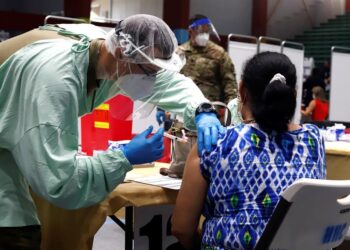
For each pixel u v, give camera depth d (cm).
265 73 150
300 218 138
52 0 1090
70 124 142
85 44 150
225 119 202
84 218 175
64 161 138
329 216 145
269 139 150
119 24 150
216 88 488
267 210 146
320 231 146
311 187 133
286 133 153
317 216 142
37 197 181
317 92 834
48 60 142
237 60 656
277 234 138
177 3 1132
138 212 212
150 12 1223
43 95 138
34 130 137
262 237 138
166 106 184
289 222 137
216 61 483
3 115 145
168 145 243
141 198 178
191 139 194
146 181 191
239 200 147
